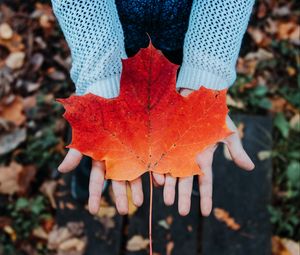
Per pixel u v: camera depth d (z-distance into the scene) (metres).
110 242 0.80
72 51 0.47
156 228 0.81
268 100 0.95
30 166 0.90
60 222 0.82
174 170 0.38
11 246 0.84
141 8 0.50
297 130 0.92
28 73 0.99
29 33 1.03
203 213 0.44
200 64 0.47
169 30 0.53
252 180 0.83
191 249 0.80
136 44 0.56
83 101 0.36
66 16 0.44
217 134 0.38
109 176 0.38
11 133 0.93
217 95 0.37
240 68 0.99
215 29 0.46
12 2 1.06
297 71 1.00
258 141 0.87
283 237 0.84
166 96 0.37
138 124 0.38
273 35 1.04
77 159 0.44
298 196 0.86
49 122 0.94
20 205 0.86
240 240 0.80
